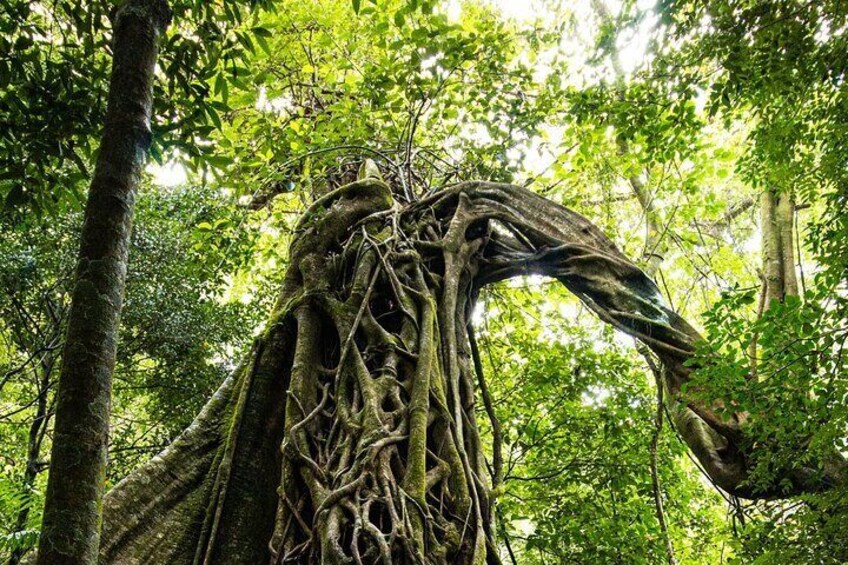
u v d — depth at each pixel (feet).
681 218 31.76
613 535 24.25
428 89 23.08
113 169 8.39
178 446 15.21
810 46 17.90
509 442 27.63
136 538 13.17
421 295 17.90
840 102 18.29
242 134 22.29
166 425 32.35
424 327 16.98
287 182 23.45
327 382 16.11
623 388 27.04
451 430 15.24
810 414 13.74
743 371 14.55
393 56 21.38
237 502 14.25
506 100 25.73
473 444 16.49
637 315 19.84
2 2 13.07
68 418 7.23
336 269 18.54
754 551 14.87
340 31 26.27
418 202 22.03
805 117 19.57
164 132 13.51
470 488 14.26
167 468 14.62
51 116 13.06
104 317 7.73
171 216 31.30
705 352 14.97
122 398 33.30
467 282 20.75
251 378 16.47
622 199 33.83
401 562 11.82
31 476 27.45
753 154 21.45
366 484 12.95
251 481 14.69
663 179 28.68
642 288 20.71
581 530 24.72
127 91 8.83
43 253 27.68
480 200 22.54
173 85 13.78
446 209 22.35
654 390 28.22
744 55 18.65
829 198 17.42
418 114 22.75
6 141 13.19
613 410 26.22
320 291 17.79
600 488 25.79
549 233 21.86
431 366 16.12
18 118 13.08
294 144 22.18
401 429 14.29
